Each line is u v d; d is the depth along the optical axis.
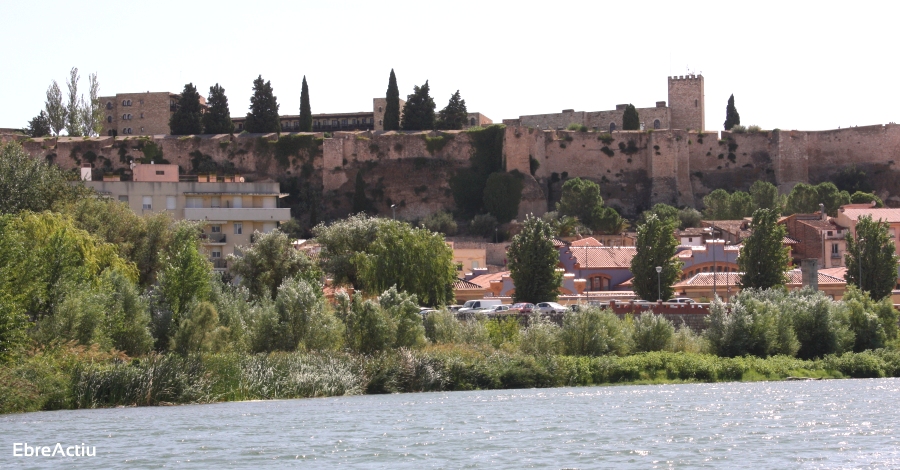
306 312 81.38
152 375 69.56
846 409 66.94
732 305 97.25
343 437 55.56
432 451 51.53
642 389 80.88
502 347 89.00
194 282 81.62
